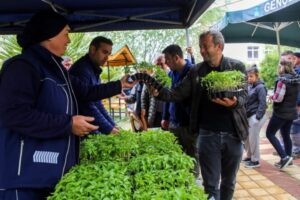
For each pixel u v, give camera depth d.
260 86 4.92
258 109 4.90
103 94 2.32
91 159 1.96
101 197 1.40
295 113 4.99
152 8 4.33
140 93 4.86
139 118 4.89
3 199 1.60
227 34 8.62
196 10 3.57
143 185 1.56
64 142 1.75
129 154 2.01
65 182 1.56
